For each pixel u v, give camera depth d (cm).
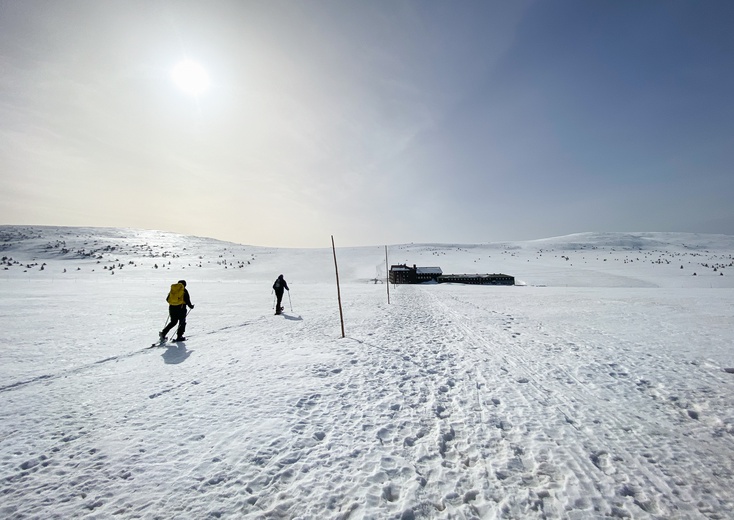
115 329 1159
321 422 446
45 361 754
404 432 423
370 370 687
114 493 301
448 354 835
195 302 2158
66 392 556
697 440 415
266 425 432
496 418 468
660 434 429
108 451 371
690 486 325
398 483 321
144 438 400
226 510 281
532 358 796
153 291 2928
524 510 288
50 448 378
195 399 523
